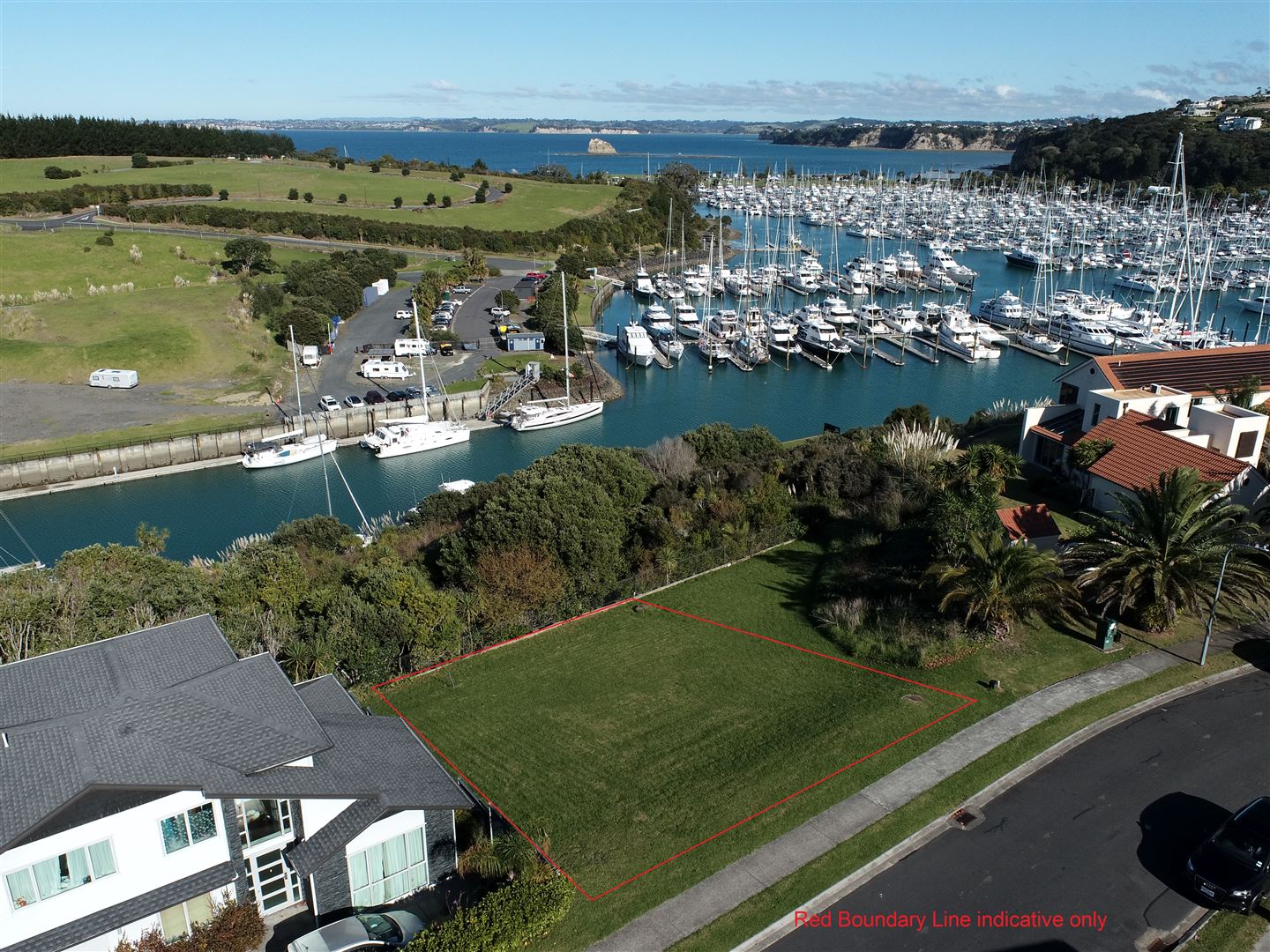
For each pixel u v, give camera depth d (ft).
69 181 536.83
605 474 158.30
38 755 66.95
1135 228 597.93
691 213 653.30
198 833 68.95
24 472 218.38
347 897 74.33
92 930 64.13
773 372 333.83
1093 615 121.49
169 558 187.83
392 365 292.20
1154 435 159.33
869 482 169.27
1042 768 90.89
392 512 212.84
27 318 303.07
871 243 602.44
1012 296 400.26
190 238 444.55
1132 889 75.51
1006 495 167.63
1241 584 113.80
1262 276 469.57
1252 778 88.89
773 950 69.87
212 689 78.59
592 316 398.42
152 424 245.04
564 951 70.13
